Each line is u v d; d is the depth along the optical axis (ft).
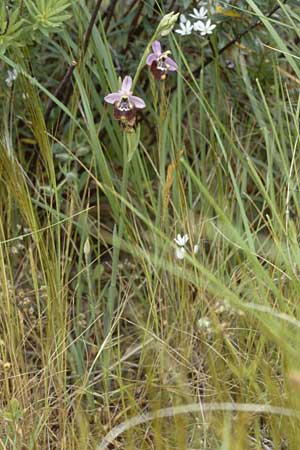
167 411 9.55
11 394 10.11
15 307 10.48
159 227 11.03
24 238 11.73
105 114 11.79
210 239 11.66
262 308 9.32
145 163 12.24
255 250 11.04
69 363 10.89
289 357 9.06
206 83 12.66
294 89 12.71
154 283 11.00
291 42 12.66
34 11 10.87
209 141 12.47
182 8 12.25
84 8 11.75
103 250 12.37
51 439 9.91
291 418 8.96
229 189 12.09
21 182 11.03
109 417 9.86
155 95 11.59
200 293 10.27
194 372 10.17
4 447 9.39
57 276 10.52
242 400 9.57
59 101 11.50
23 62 11.35
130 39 12.69
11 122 11.96
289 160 12.42
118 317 10.47
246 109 12.97
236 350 10.14
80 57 11.55
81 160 12.20
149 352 10.54
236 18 12.02
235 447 8.65
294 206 11.51
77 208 11.79
